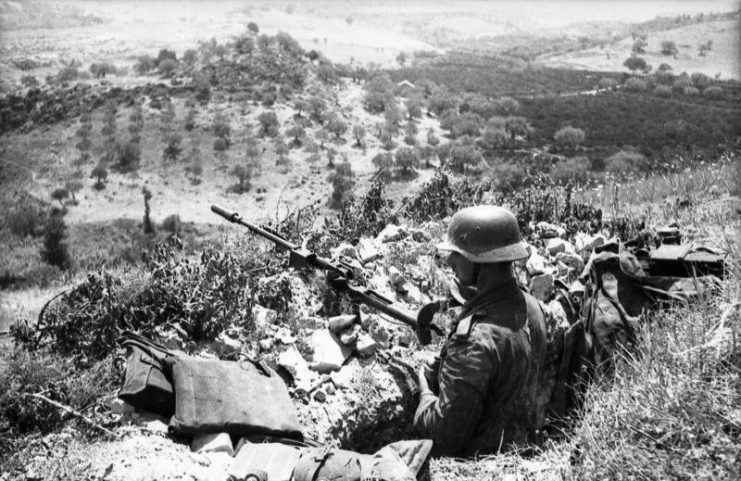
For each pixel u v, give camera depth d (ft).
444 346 11.60
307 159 344.90
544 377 13.07
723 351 10.59
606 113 463.83
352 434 12.58
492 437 11.52
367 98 472.85
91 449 10.39
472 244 11.34
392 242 18.45
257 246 17.13
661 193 29.66
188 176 322.75
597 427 10.65
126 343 11.94
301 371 12.94
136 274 14.57
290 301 14.66
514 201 22.26
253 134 376.07
